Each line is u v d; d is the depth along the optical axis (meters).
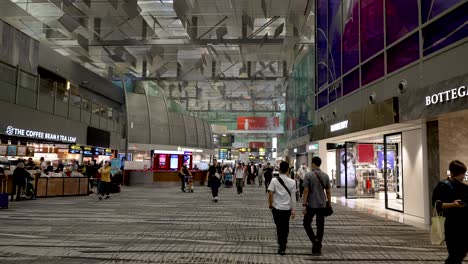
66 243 7.19
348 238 8.04
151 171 26.83
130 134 37.94
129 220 10.31
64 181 17.77
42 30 28.95
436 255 6.49
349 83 14.23
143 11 26.16
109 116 29.64
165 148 40.56
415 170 11.34
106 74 40.19
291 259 6.11
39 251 6.50
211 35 30.27
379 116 11.12
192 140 45.47
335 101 15.65
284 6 24.58
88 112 25.42
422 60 9.38
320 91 18.02
